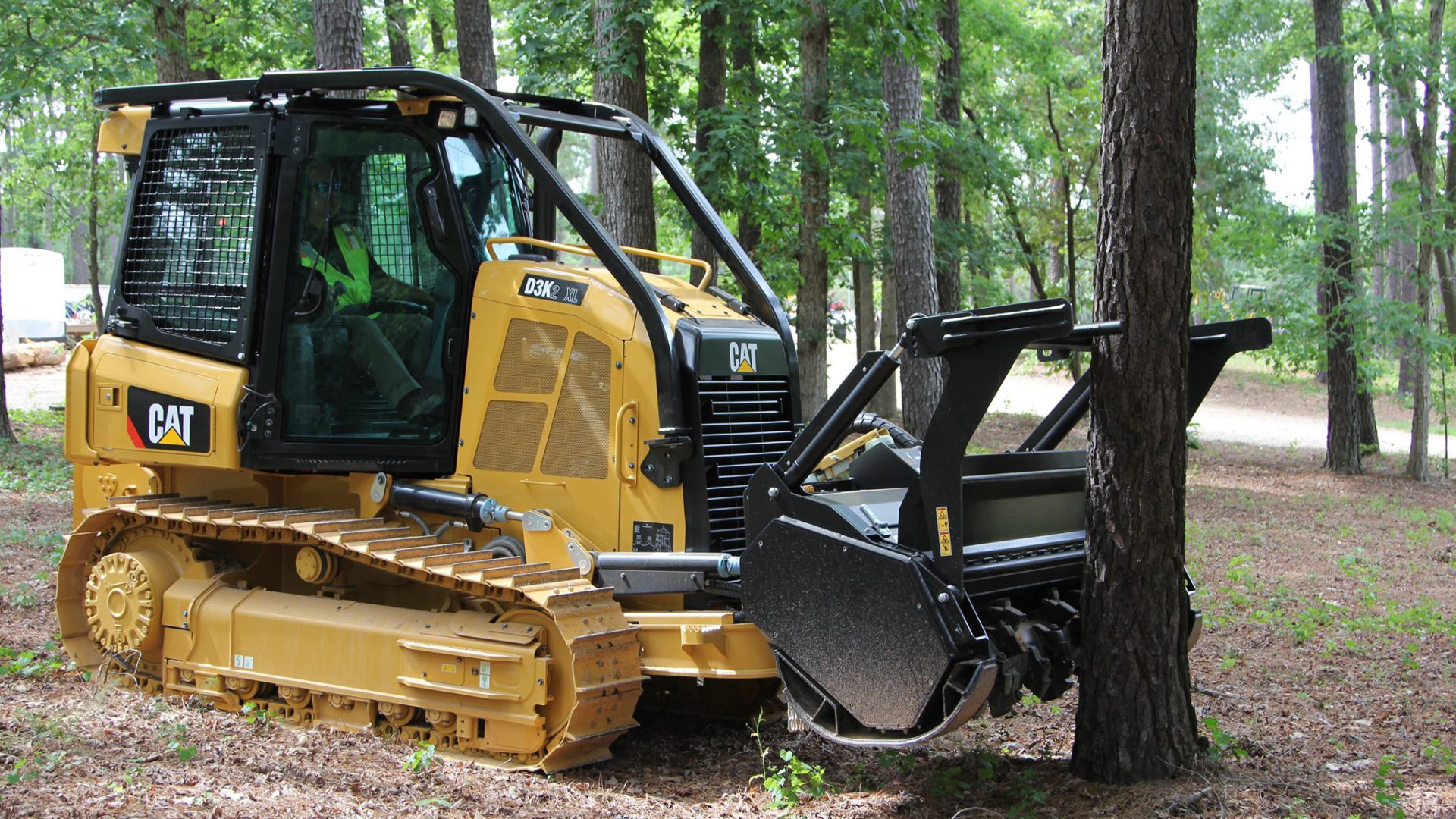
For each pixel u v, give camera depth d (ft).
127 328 20.74
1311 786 15.94
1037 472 16.79
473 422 19.04
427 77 18.08
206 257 20.07
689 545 17.48
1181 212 15.43
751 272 19.66
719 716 20.22
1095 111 82.74
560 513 18.42
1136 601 15.74
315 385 19.45
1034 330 14.20
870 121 42.01
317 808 14.78
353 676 18.49
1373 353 61.67
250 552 21.06
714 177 39.52
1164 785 15.46
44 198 79.87
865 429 22.06
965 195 73.15
